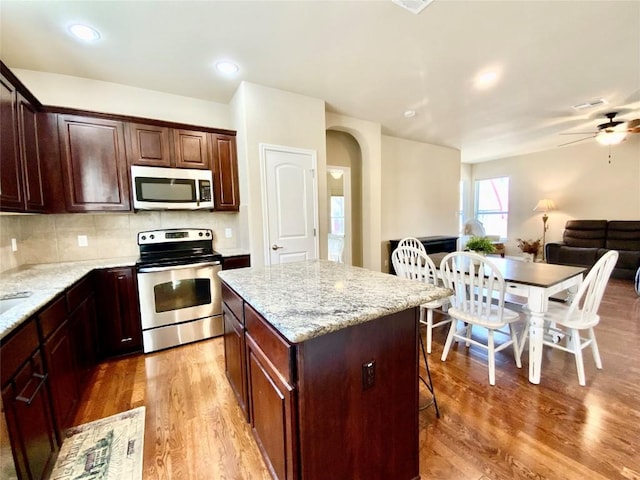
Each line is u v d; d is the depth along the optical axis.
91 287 2.37
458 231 6.32
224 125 3.43
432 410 1.81
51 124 2.41
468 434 1.62
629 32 2.21
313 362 1.06
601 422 1.67
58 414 1.55
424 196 5.67
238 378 1.81
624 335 2.78
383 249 5.14
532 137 5.22
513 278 2.16
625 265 4.70
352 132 4.20
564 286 2.24
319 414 1.08
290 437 1.08
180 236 3.15
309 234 3.39
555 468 1.39
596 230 5.27
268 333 1.24
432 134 4.99
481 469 1.40
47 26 1.99
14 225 2.40
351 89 3.13
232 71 2.69
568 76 2.91
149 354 2.64
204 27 2.06
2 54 2.32
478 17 2.02
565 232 5.70
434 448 1.53
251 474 1.41
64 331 1.73
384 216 5.13
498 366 2.32
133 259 2.82
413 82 2.99
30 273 2.16
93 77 2.74
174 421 1.77
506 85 3.10
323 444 1.10
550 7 1.93
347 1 1.84
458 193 6.24
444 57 2.53
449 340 2.40
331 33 2.16
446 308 2.99
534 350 2.04
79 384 1.97
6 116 1.85
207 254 2.97
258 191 3.04
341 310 1.15
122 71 2.64
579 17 2.03
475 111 3.86
